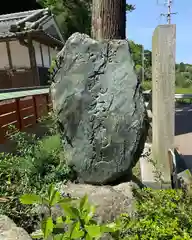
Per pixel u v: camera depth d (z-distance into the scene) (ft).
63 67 11.86
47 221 4.08
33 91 23.79
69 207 4.08
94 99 11.49
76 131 11.59
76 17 65.31
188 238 5.56
